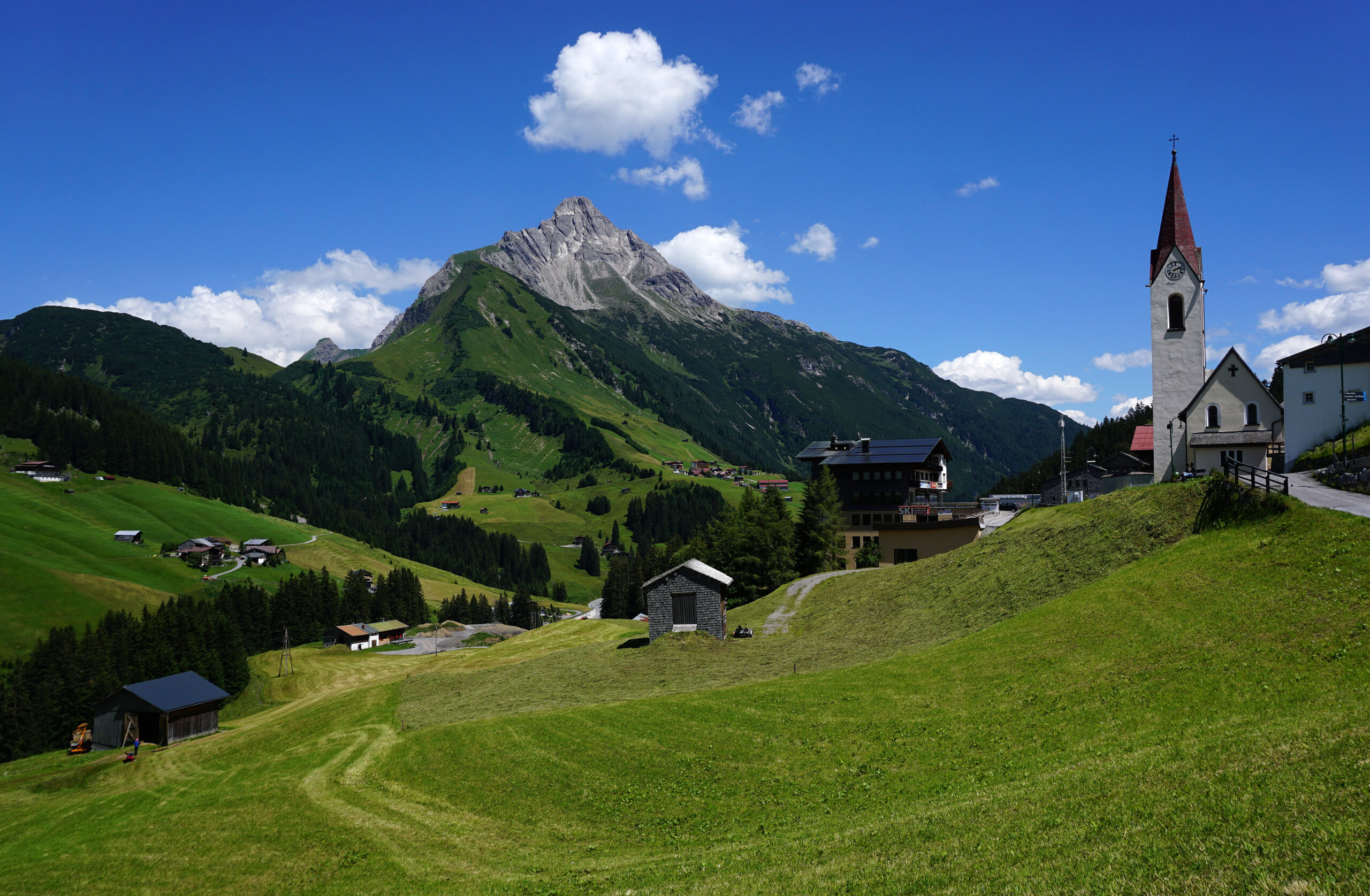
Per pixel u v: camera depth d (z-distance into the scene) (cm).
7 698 11900
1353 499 4806
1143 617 3897
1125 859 1772
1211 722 2627
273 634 18600
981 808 2427
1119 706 3042
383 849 3578
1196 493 5484
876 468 12456
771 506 11244
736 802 3256
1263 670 2903
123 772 7244
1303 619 3166
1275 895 1453
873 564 10538
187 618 15075
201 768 6662
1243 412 7925
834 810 2920
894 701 3909
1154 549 5066
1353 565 3416
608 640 8062
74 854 4334
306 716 7531
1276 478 5269
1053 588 5325
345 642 18700
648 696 5272
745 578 10512
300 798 4462
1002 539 7088
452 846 3503
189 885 3581
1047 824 2138
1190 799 1988
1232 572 3966
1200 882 1577
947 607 6103
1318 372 7531
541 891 2772
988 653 4231
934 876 2008
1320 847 1561
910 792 2866
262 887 3412
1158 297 8500
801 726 3862
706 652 6631
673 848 2981
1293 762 2009
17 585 17500
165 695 9425
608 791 3681
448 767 4462
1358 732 2056
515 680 6800
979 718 3403
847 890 2084
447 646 18575
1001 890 1814
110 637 14825
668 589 7206
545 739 4500
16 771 8788
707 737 3997
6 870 4250
